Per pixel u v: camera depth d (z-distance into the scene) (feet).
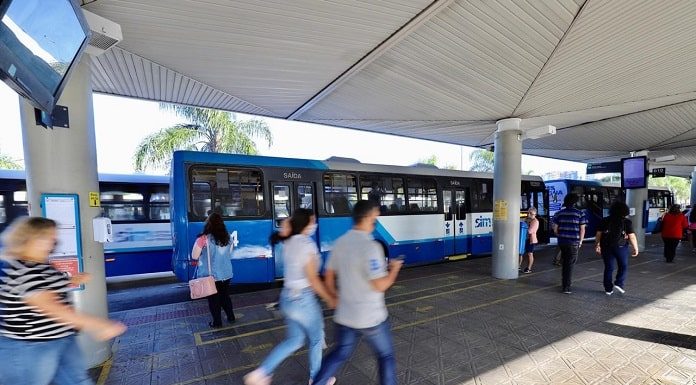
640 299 22.08
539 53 17.67
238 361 13.89
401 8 14.19
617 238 22.81
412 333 16.58
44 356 7.25
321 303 22.02
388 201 31.22
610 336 16.01
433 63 19.56
